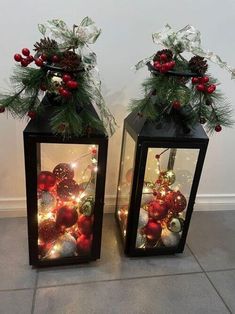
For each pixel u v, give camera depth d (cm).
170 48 100
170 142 103
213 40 128
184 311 105
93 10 114
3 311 99
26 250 126
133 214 117
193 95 95
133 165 110
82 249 118
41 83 89
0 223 141
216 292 114
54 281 112
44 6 110
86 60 93
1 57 115
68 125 84
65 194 111
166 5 118
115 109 133
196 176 114
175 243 128
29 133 90
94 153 106
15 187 141
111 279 115
